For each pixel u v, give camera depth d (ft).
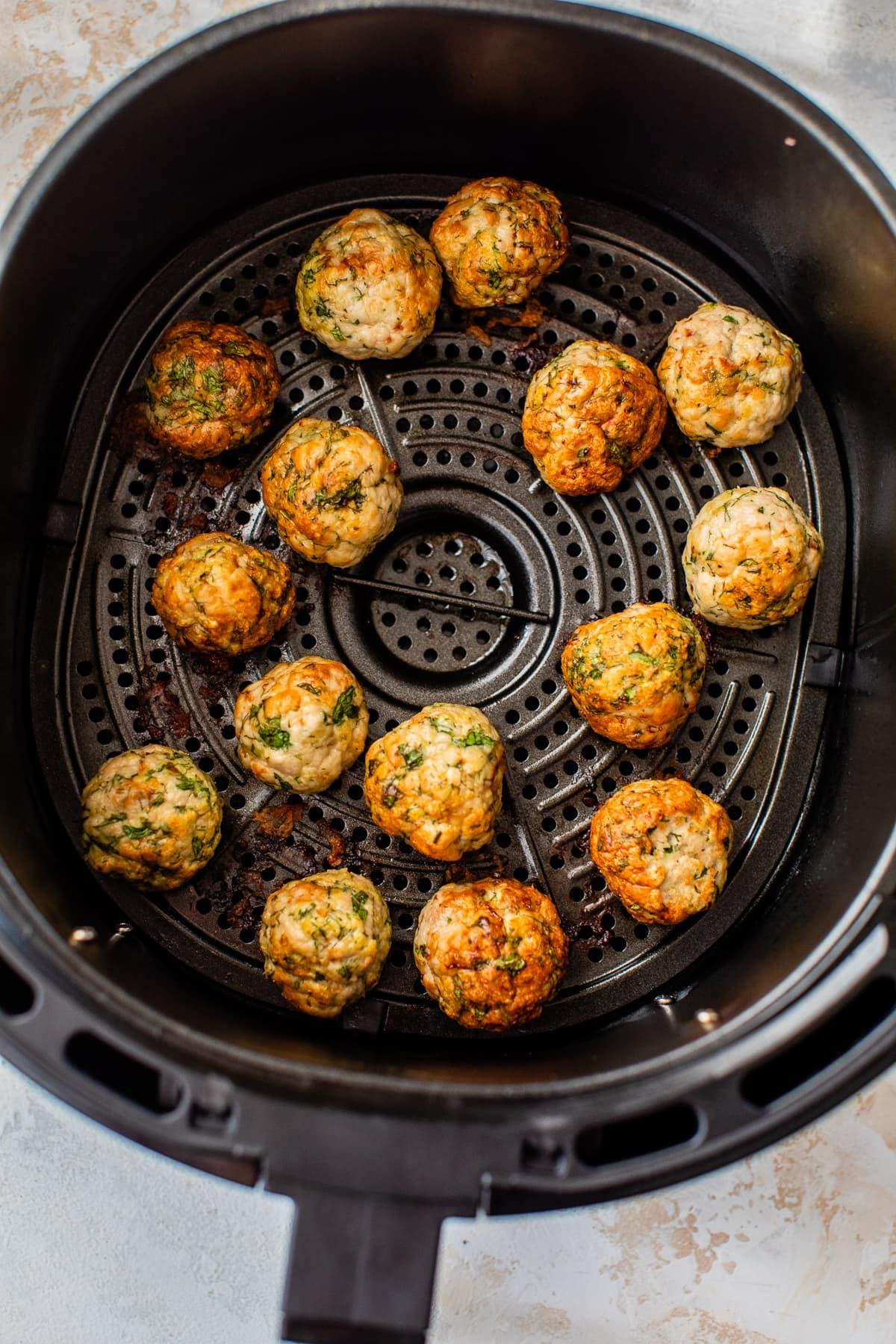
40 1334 1.40
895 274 1.24
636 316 1.39
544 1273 1.42
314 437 1.31
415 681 1.36
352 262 1.30
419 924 1.29
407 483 1.37
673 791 1.29
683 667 1.30
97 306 1.34
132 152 1.25
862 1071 1.09
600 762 1.35
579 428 1.31
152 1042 1.08
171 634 1.32
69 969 1.10
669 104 1.29
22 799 1.25
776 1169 1.43
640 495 1.38
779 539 1.30
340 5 1.23
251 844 1.33
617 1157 1.14
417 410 1.37
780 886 1.33
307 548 1.32
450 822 1.28
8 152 1.47
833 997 1.11
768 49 1.52
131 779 1.27
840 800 1.30
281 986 1.27
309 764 1.29
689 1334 1.42
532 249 1.33
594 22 1.24
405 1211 1.06
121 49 1.48
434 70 1.29
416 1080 1.11
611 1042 1.23
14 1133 1.41
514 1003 1.25
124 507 1.34
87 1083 1.07
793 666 1.36
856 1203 1.43
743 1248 1.43
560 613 1.37
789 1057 1.15
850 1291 1.43
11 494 1.27
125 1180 1.41
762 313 1.40
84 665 1.33
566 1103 1.08
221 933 1.31
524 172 1.40
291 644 1.36
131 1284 1.41
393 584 1.35
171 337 1.32
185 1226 1.41
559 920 1.32
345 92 1.31
